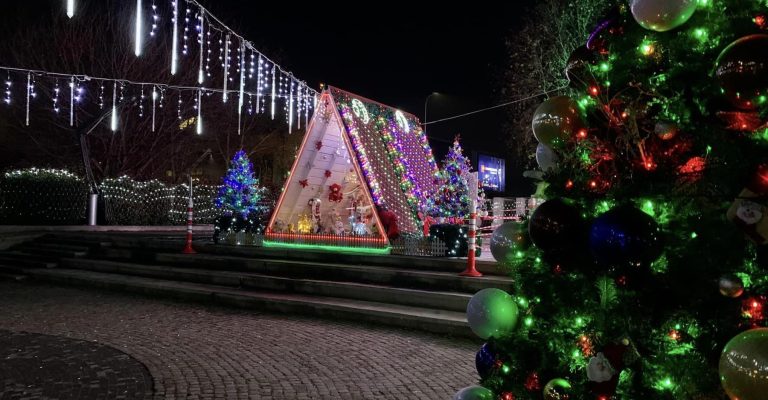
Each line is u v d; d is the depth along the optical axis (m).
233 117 28.77
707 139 2.18
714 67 2.04
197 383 5.46
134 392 5.19
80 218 20.06
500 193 27.64
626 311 2.36
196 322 8.30
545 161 3.14
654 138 2.36
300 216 12.90
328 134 12.25
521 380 2.77
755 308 1.99
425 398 5.04
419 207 12.33
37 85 23.83
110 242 14.53
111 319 8.52
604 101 2.54
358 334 7.53
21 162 26.19
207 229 20.97
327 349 6.75
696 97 2.25
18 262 13.84
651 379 2.32
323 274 10.15
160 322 8.30
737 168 2.04
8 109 24.38
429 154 14.34
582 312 2.58
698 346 2.15
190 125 27.22
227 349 6.74
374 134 12.32
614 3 2.76
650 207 2.39
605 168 2.54
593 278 2.55
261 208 14.33
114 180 20.25
